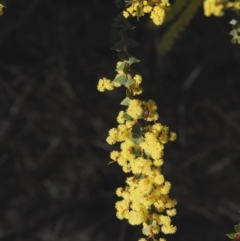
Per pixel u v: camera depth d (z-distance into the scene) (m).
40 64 7.14
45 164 7.43
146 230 1.96
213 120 7.08
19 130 7.32
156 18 2.06
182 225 6.88
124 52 2.08
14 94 7.16
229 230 6.71
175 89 7.06
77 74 7.29
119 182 7.42
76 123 7.29
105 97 7.27
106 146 7.25
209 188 6.87
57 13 7.18
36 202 7.30
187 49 7.00
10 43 7.20
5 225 7.19
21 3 6.78
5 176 7.43
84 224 7.18
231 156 6.94
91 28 7.24
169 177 6.88
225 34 5.24
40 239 7.08
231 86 7.16
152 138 1.90
